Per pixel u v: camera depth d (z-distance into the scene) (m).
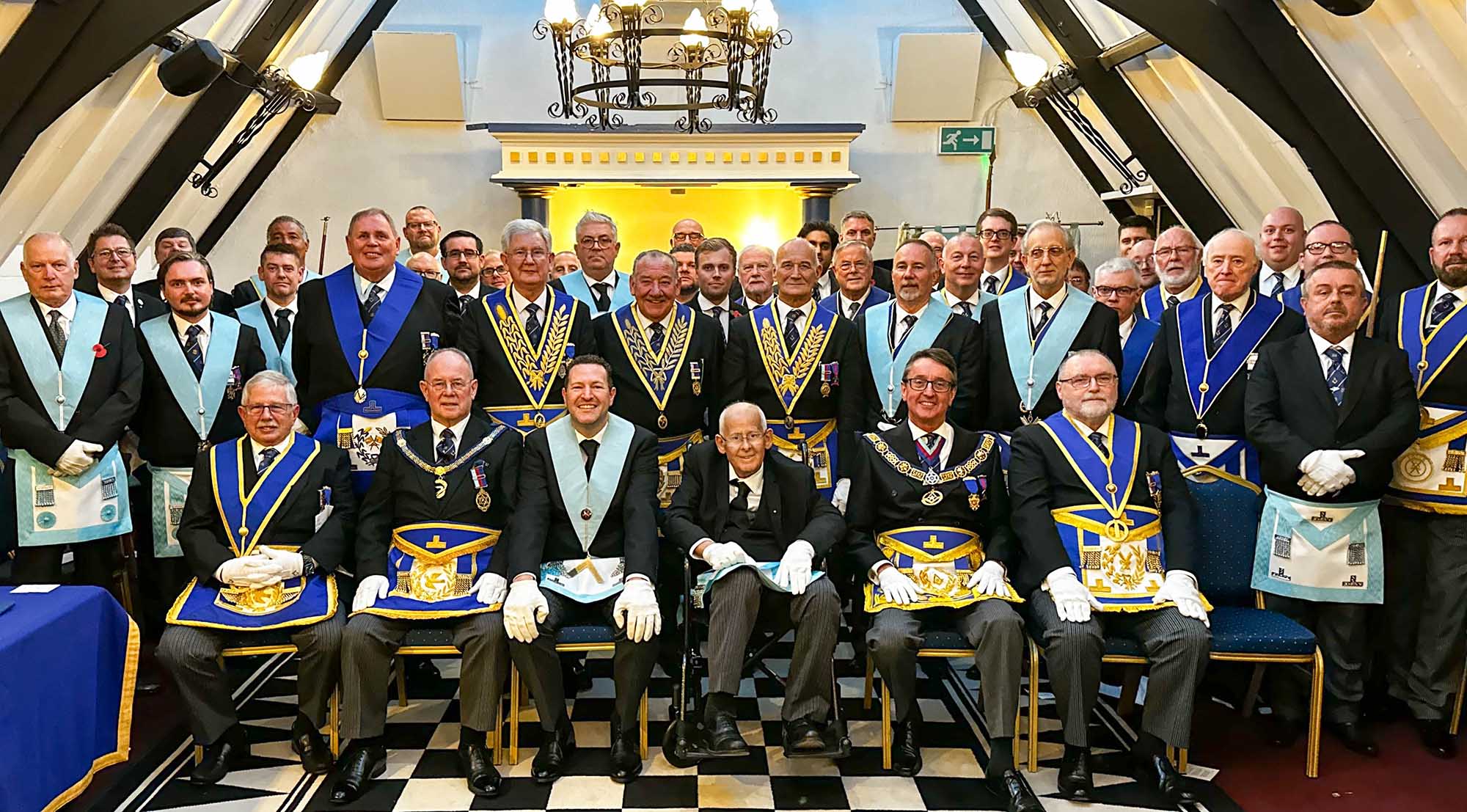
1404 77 3.50
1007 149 8.22
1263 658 2.72
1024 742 3.00
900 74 7.97
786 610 2.87
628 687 2.75
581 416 2.92
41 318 3.15
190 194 6.36
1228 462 3.19
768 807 2.61
